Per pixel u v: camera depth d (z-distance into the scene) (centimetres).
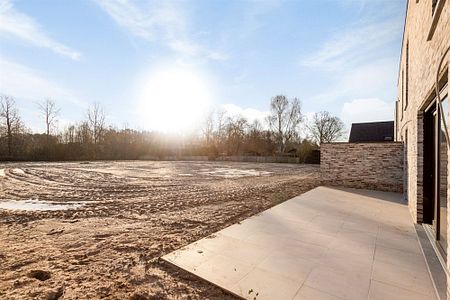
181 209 674
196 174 1705
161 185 1153
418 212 491
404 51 781
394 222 508
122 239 438
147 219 574
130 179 1384
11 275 308
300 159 3328
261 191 970
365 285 266
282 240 404
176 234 462
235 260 329
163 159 4109
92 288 275
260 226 481
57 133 3684
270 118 4281
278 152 3966
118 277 301
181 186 1124
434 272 290
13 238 449
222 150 4244
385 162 948
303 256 341
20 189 1026
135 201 787
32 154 3256
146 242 420
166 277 297
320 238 414
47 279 301
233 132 4219
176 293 263
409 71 629
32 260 353
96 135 4009
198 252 356
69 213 635
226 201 778
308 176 1600
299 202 711
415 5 516
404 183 808
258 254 348
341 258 335
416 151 492
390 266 311
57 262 346
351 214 574
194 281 286
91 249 393
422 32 422
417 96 480
